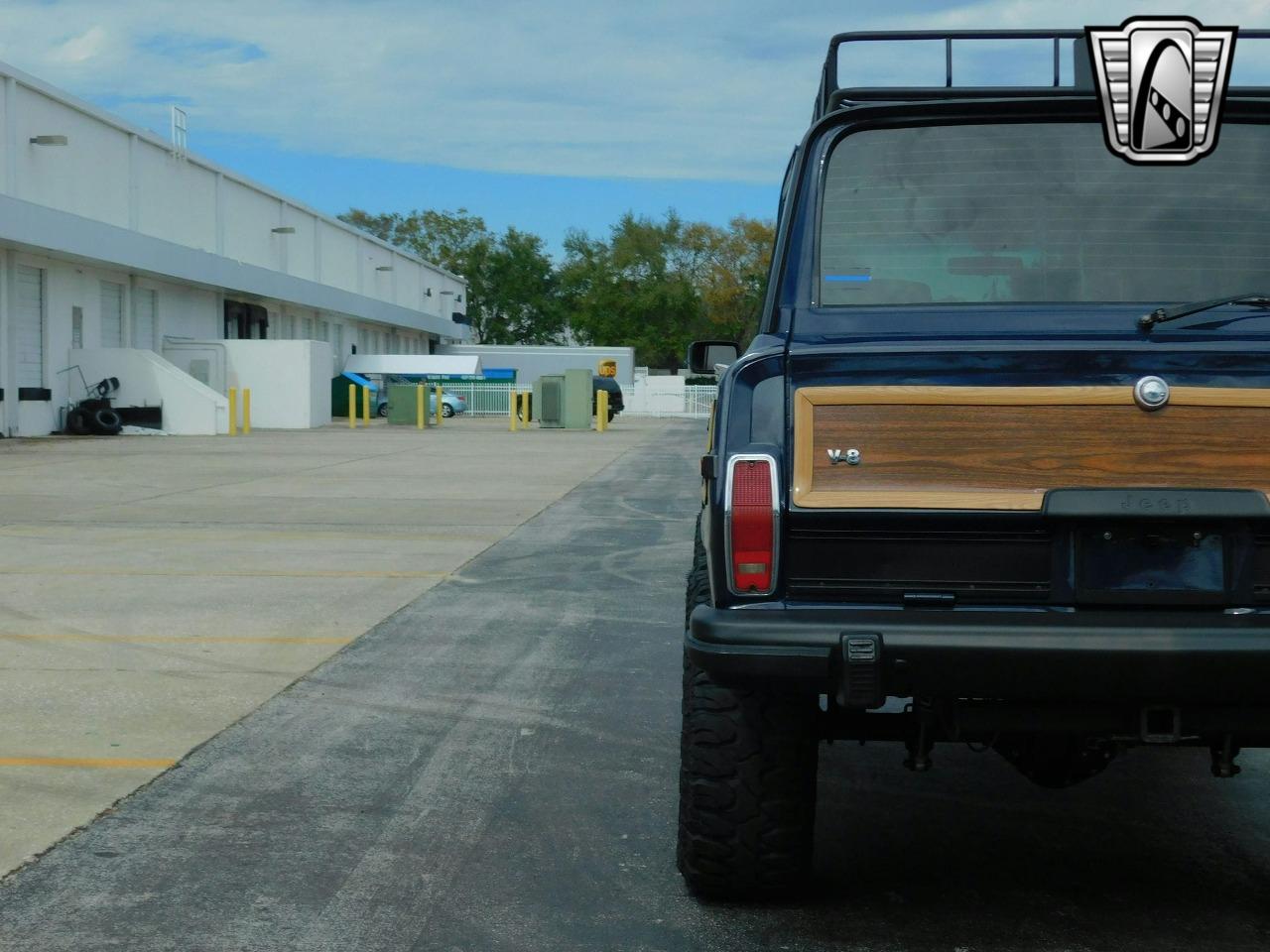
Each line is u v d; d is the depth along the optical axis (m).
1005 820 5.58
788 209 4.89
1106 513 3.94
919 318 4.58
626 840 5.32
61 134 36.84
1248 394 3.97
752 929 4.42
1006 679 3.85
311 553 13.60
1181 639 3.79
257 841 5.30
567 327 125.56
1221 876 4.94
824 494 4.04
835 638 3.87
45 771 6.19
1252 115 4.67
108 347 41.03
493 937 4.38
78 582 11.63
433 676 8.16
